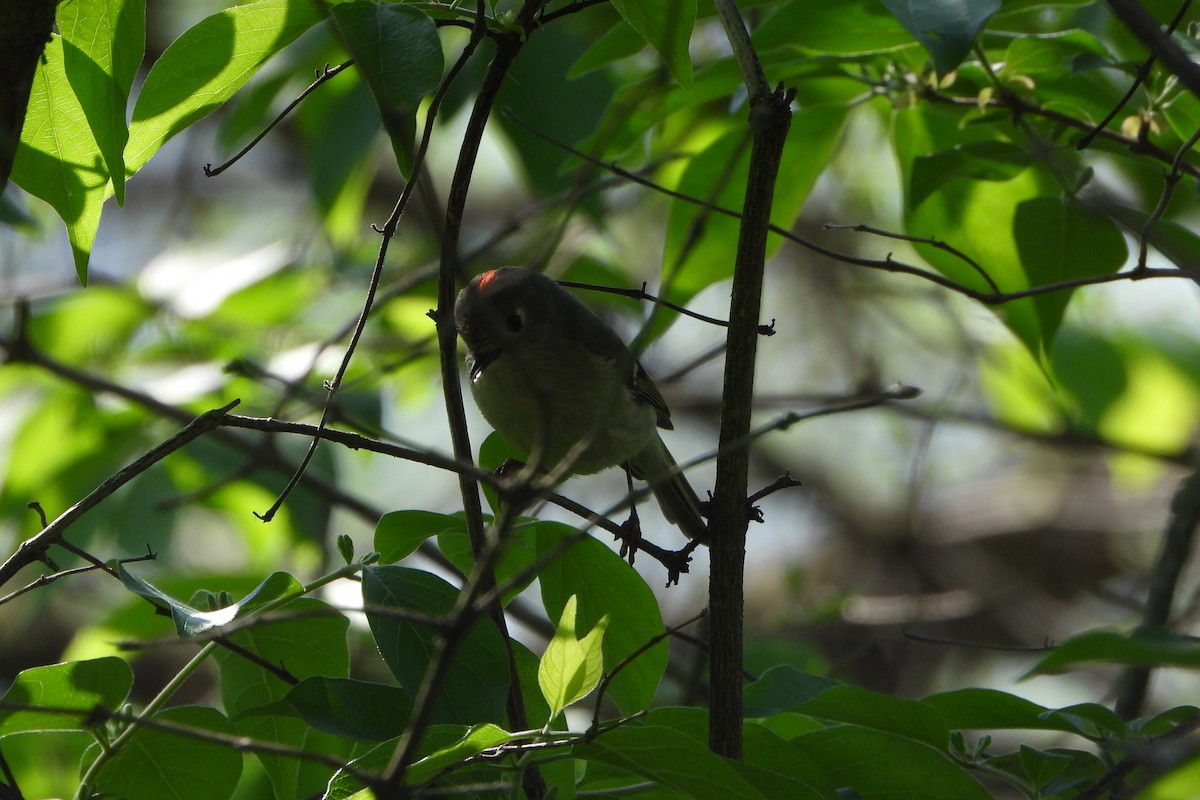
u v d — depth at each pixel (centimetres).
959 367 1589
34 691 505
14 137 490
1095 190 858
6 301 1180
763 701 580
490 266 1179
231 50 543
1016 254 784
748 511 551
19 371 1073
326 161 951
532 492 415
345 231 1130
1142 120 675
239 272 1129
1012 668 1614
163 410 1000
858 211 1616
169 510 1029
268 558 1088
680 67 548
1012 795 1234
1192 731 523
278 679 586
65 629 1477
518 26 538
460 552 612
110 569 500
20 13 474
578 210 985
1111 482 1767
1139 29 439
